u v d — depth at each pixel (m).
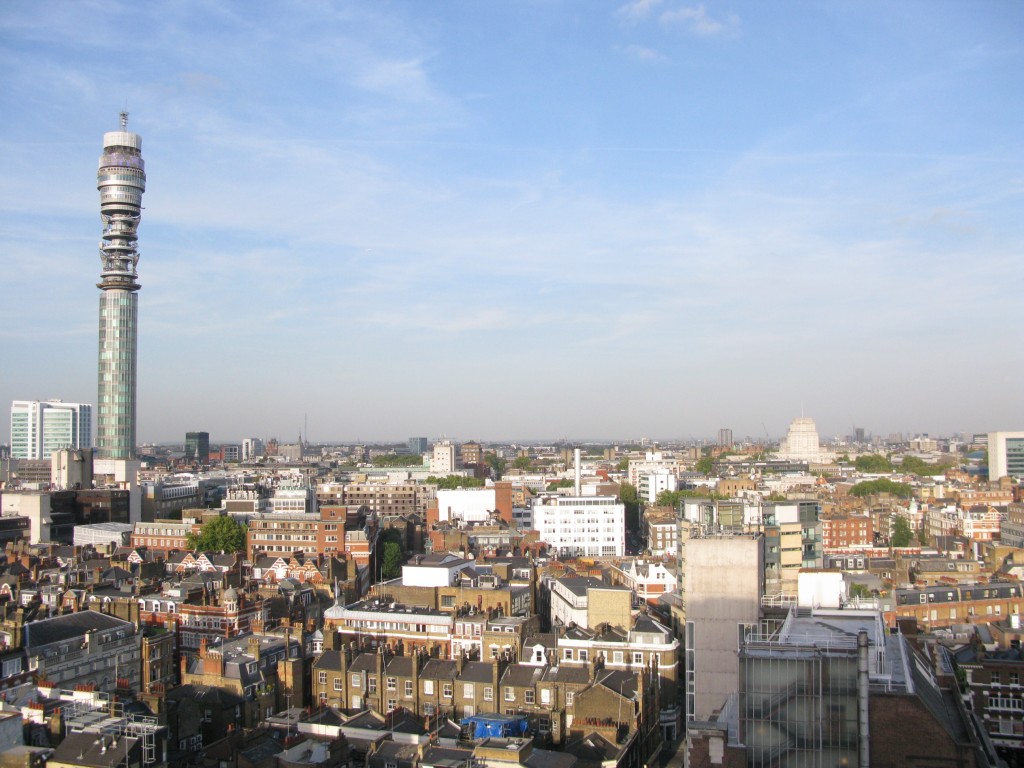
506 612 190.75
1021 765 145.25
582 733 131.00
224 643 162.88
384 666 155.88
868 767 74.81
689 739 79.38
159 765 106.62
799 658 76.62
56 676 146.50
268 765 109.06
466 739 121.94
